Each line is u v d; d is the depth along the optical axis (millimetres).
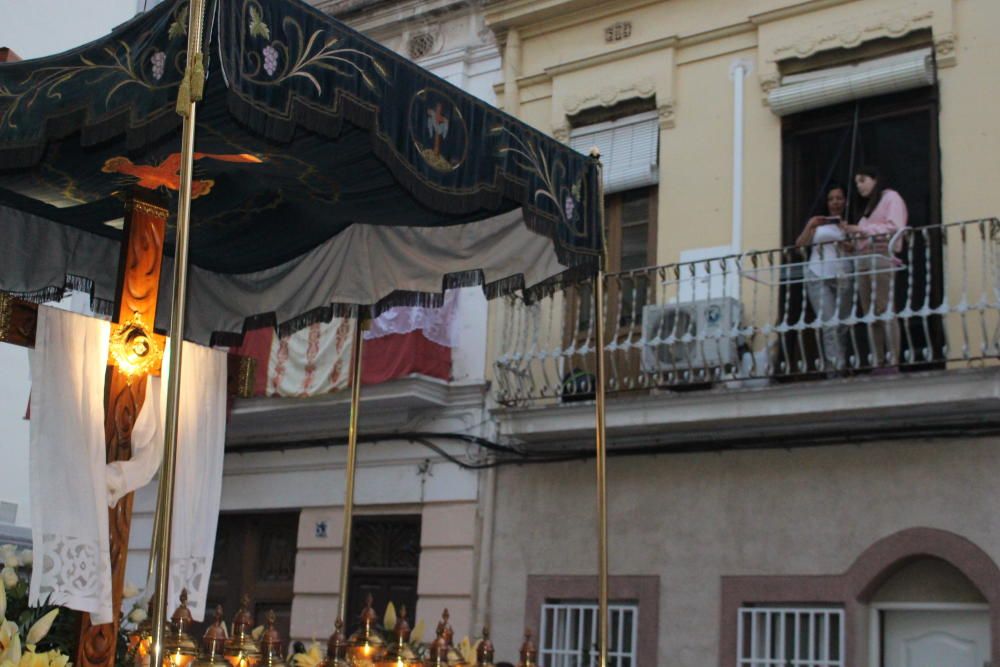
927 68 10695
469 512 12258
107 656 6641
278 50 5711
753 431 10883
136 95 5703
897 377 9828
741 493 10922
